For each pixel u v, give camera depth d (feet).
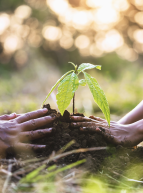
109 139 4.17
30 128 4.08
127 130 4.25
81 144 4.07
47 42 26.76
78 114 4.34
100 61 27.68
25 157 3.88
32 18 25.62
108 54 28.04
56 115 4.25
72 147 3.99
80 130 4.13
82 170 3.73
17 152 3.97
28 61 20.83
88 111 8.45
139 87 13.19
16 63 21.58
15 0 24.48
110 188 3.59
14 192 3.40
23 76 17.81
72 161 3.90
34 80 16.58
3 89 12.96
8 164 3.76
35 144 4.05
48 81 16.24
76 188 3.48
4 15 24.08
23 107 8.37
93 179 3.65
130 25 31.22
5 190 3.43
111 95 11.42
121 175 3.75
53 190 3.40
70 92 3.85
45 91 13.80
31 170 3.68
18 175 3.62
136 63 24.52
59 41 27.89
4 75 19.13
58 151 3.97
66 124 4.23
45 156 3.94
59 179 3.54
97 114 7.97
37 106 9.13
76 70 4.01
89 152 4.01
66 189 3.44
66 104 3.84
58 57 27.20
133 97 10.74
